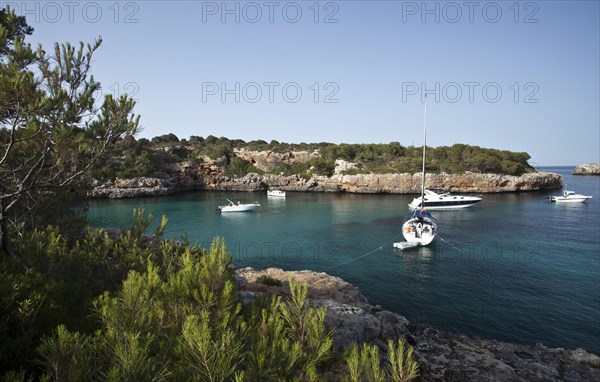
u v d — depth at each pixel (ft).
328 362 13.35
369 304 58.03
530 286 70.23
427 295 66.85
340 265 88.07
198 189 309.42
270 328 13.98
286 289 51.39
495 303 62.39
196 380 9.90
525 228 129.08
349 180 279.49
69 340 10.46
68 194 36.86
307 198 248.93
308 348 13.78
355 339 26.68
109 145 25.99
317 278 67.36
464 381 30.17
